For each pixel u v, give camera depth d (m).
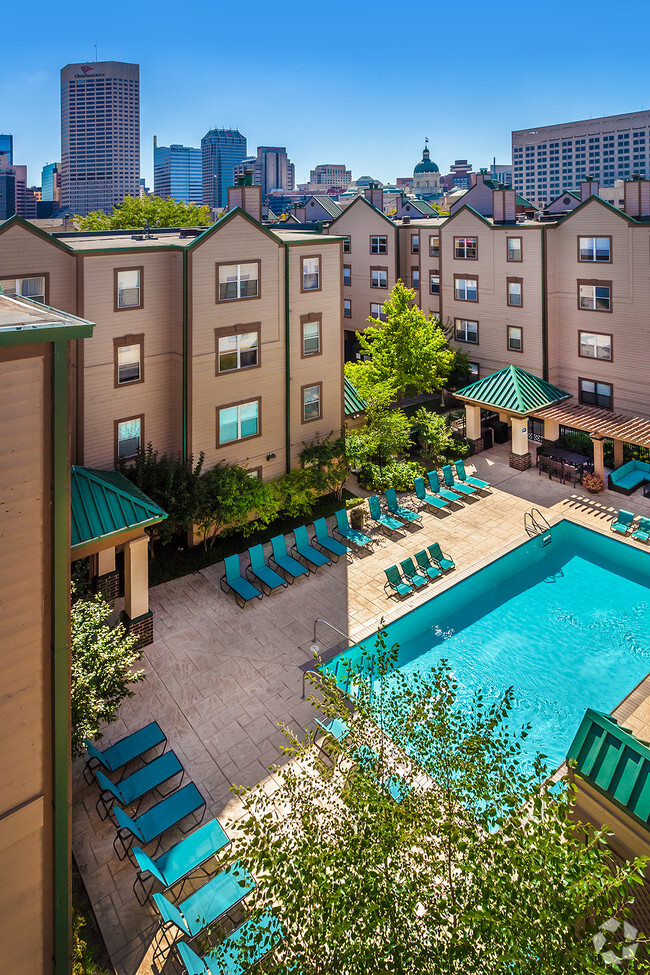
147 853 12.99
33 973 6.77
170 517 22.44
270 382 25.80
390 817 7.98
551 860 7.23
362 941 7.08
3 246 19.56
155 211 52.72
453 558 23.95
